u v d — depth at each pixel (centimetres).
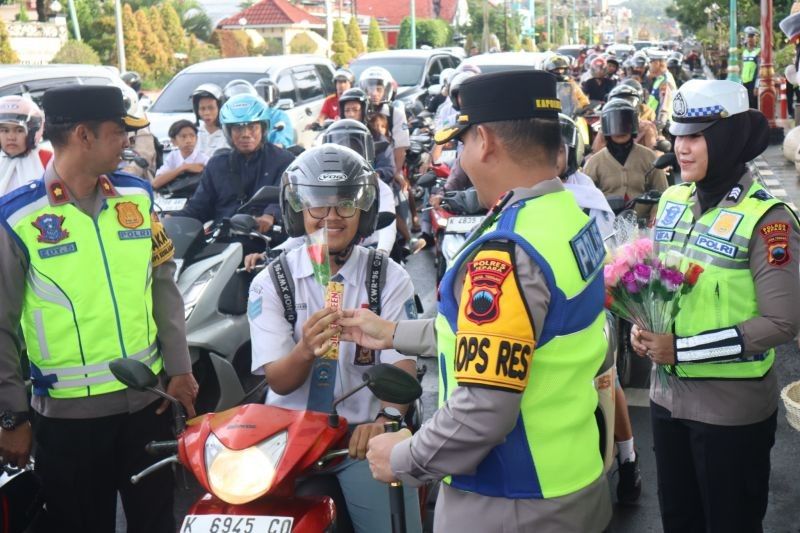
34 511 372
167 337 384
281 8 5916
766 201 327
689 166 336
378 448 254
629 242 343
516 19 8106
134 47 3656
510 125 242
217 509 283
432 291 898
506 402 226
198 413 558
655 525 458
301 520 279
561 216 241
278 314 343
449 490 250
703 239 335
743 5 3462
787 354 696
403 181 826
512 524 238
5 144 599
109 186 362
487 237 236
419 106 1515
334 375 324
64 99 342
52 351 355
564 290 233
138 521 378
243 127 623
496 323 227
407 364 341
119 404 362
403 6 8369
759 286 325
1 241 347
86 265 353
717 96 328
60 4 3550
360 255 347
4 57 3028
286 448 280
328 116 1321
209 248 584
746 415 334
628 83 1350
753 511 348
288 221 346
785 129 1895
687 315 334
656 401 353
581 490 241
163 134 1330
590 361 242
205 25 4616
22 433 352
